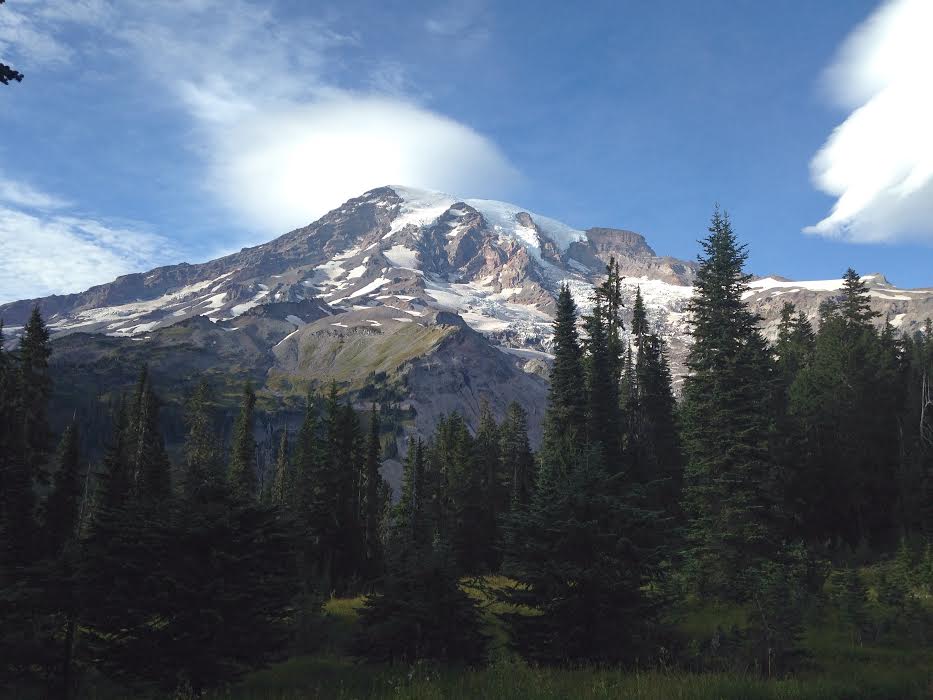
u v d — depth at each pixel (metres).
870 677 13.70
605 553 16.02
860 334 63.22
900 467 52.34
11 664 15.26
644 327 57.50
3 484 34.69
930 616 21.80
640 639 15.81
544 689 11.13
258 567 15.56
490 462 73.62
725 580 30.25
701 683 11.57
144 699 14.59
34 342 51.75
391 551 18.66
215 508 15.27
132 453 67.25
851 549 47.91
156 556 14.89
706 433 36.53
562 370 49.16
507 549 17.16
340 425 62.94
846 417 53.94
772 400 49.16
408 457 82.00
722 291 45.50
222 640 14.58
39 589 14.77
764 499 33.84
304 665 18.53
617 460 47.91
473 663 16.41
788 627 15.95
